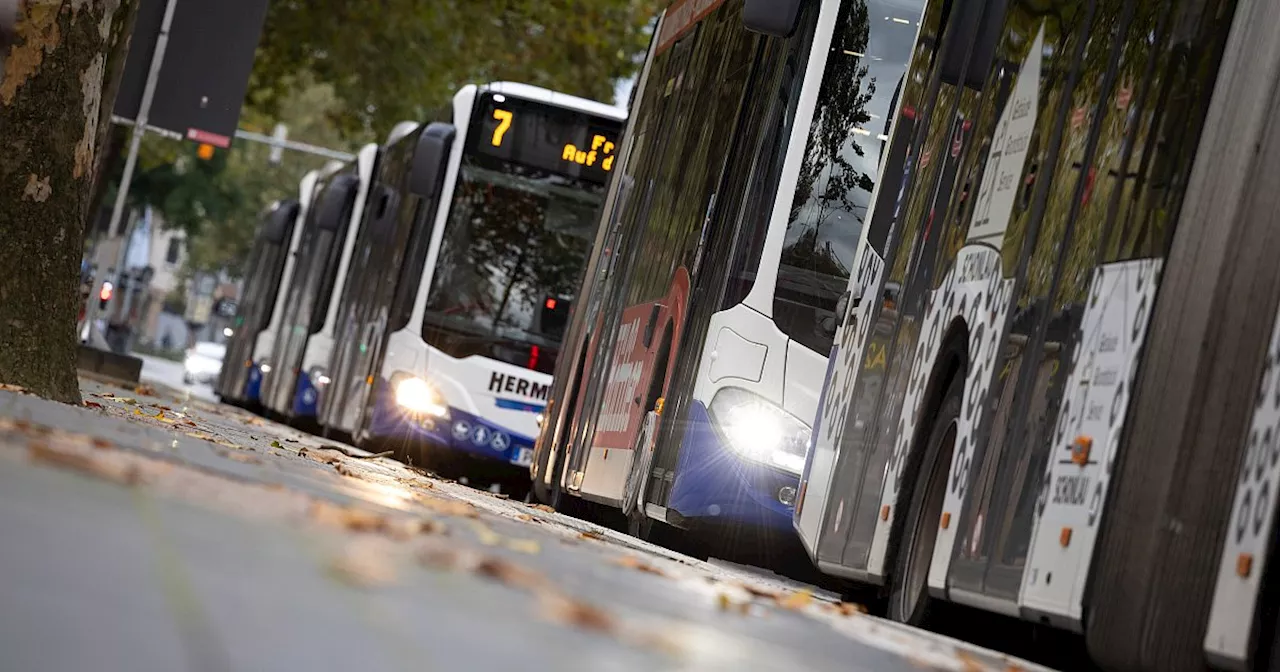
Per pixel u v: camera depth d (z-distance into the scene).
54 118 19.55
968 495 12.67
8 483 6.26
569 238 38.28
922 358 14.53
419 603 5.61
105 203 92.44
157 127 46.84
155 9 45.69
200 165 94.44
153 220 128.25
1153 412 10.46
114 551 5.07
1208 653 10.04
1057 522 11.06
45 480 6.72
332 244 50.78
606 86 64.94
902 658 8.98
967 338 13.43
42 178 19.44
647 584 10.12
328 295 49.84
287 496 9.34
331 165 62.03
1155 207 10.98
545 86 64.69
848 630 10.25
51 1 19.44
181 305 179.12
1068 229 12.09
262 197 137.50
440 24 64.06
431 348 37.56
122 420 16.88
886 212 17.73
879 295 16.58
